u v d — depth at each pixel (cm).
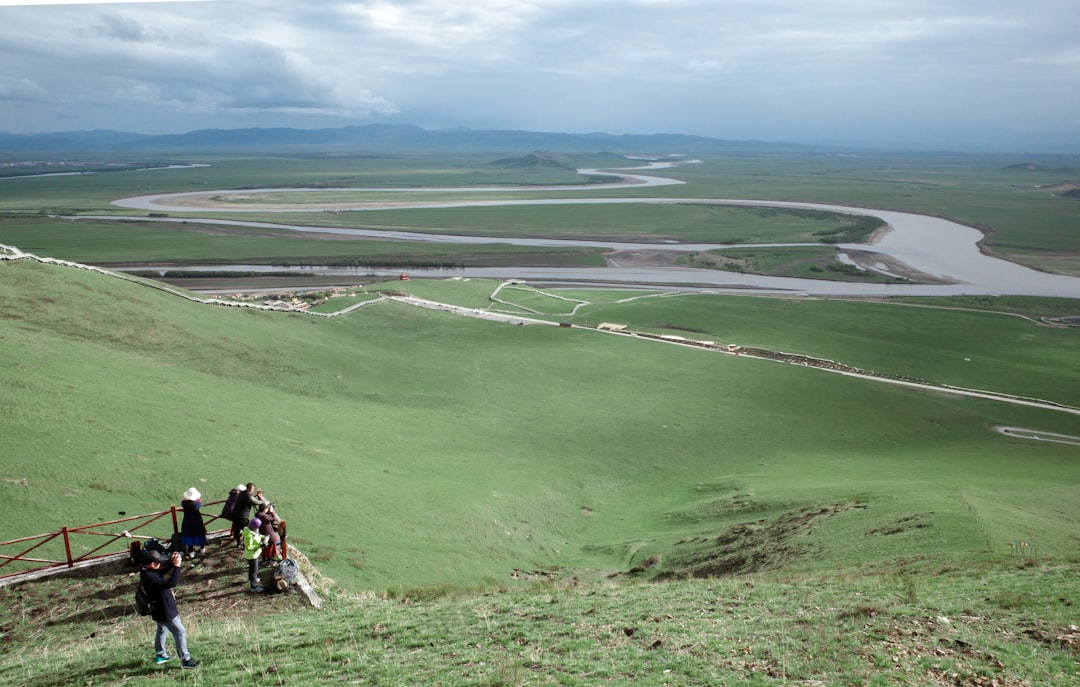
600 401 8594
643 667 1933
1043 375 10994
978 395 9794
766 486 5875
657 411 8306
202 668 2038
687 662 1959
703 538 4819
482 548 4475
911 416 8750
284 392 7294
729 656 2009
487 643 2188
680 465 6894
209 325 8550
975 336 13400
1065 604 2483
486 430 7300
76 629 2523
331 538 3969
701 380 9588
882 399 9300
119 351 6906
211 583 2902
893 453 7450
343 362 8775
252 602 2764
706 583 3102
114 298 8238
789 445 7544
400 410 7556
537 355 10388
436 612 2588
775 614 2442
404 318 11962
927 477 6062
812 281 19525
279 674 1973
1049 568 3041
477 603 2741
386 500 4769
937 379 10681
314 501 4400
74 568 2912
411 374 8938
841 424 8288
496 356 10206
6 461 3734
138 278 9850
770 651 2038
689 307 15062
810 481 6028
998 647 2095
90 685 1966
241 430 5450
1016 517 4250
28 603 2684
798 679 1848
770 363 10631
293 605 2761
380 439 6400
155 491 3897
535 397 8600
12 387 4816
